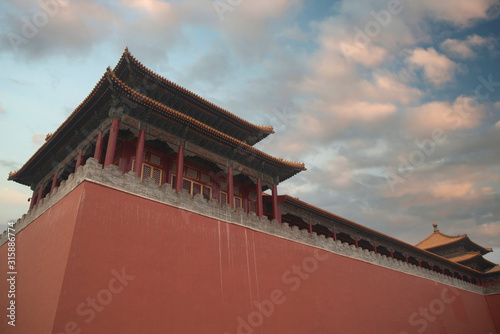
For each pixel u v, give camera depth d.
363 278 38.62
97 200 21.64
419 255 54.16
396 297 41.75
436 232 77.38
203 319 23.08
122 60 29.92
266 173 36.44
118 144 30.36
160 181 30.61
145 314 20.64
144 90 31.89
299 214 40.38
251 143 40.44
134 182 24.08
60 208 23.08
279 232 32.22
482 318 56.50
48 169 35.09
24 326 20.64
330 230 43.25
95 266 19.86
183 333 21.77
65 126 29.64
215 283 24.89
